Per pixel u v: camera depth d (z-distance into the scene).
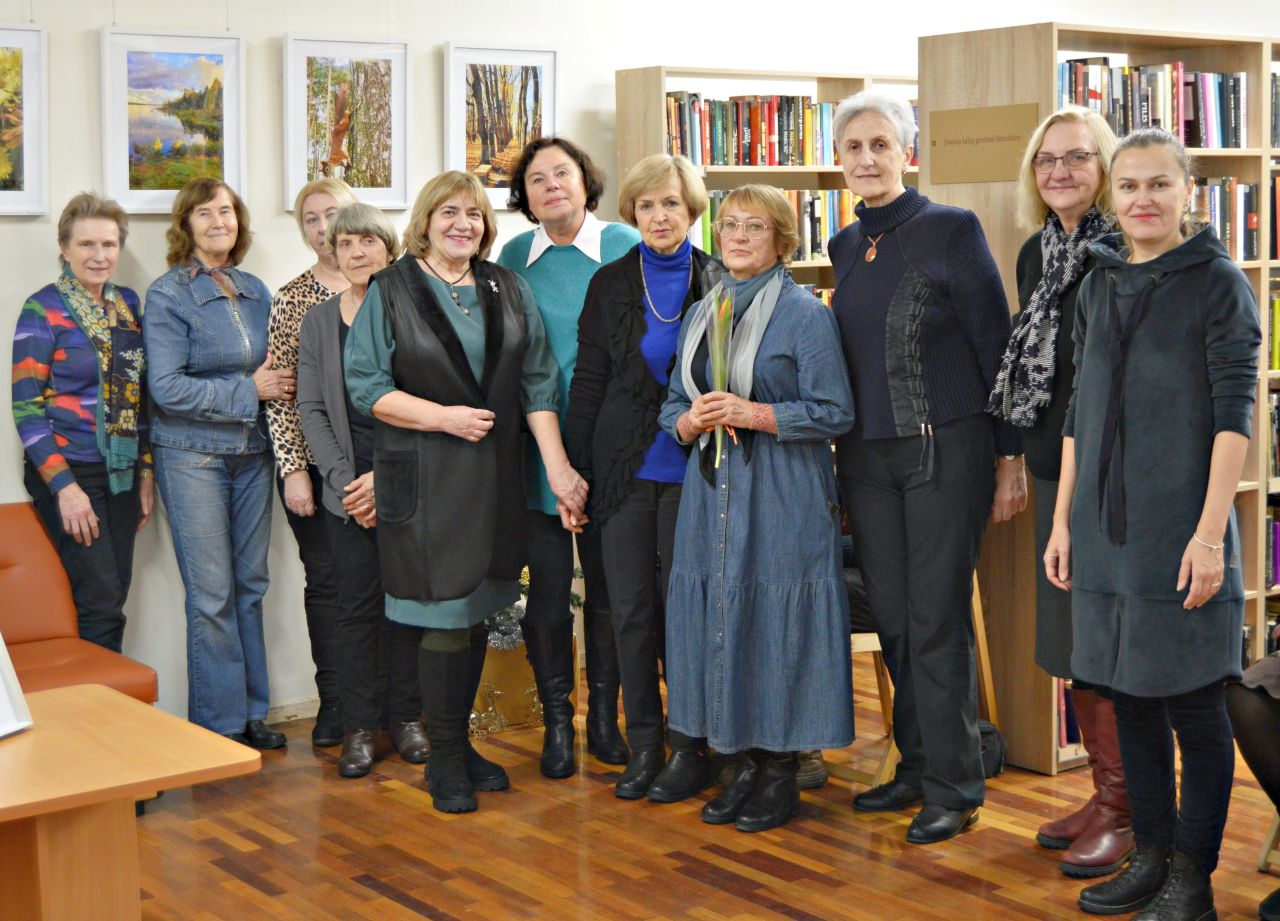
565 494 4.25
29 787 2.71
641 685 4.23
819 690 3.85
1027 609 4.38
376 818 4.10
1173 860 3.22
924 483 3.71
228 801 4.28
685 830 3.95
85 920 2.86
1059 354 3.63
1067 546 3.32
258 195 5.10
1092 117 3.59
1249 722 3.33
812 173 6.65
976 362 3.72
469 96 5.52
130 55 4.78
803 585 3.84
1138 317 3.07
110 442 4.55
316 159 5.18
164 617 4.96
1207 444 3.01
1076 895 3.46
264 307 4.84
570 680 4.52
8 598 4.41
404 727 4.69
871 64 6.74
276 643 5.24
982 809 4.07
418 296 4.03
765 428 3.77
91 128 4.77
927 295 3.68
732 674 3.83
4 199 4.59
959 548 3.72
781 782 3.98
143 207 4.84
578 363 4.28
